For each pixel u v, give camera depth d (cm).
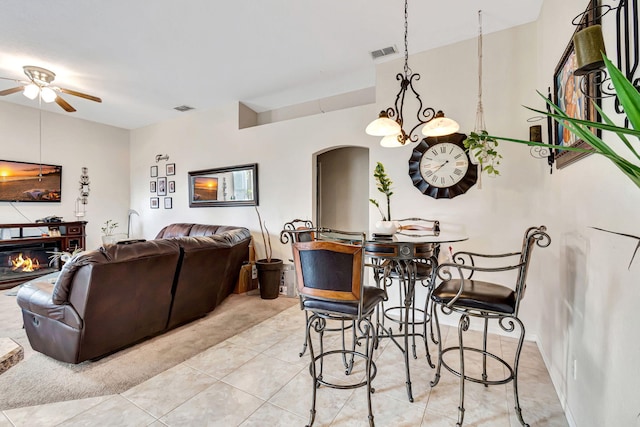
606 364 131
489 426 171
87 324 225
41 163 522
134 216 634
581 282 162
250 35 304
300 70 380
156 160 599
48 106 508
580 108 164
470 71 310
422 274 251
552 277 227
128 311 248
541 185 269
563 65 194
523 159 287
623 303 116
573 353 173
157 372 226
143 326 265
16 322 322
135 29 292
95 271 216
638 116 59
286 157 445
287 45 323
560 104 205
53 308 231
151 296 262
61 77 397
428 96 329
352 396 199
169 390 204
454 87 317
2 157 482
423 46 325
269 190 461
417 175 330
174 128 572
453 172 314
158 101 487
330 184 530
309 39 312
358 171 507
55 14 268
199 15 272
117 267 228
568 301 184
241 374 224
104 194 603
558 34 215
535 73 284
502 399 195
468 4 261
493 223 299
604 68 114
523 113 289
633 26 111
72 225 526
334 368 232
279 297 416
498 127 297
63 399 194
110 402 192
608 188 131
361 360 245
